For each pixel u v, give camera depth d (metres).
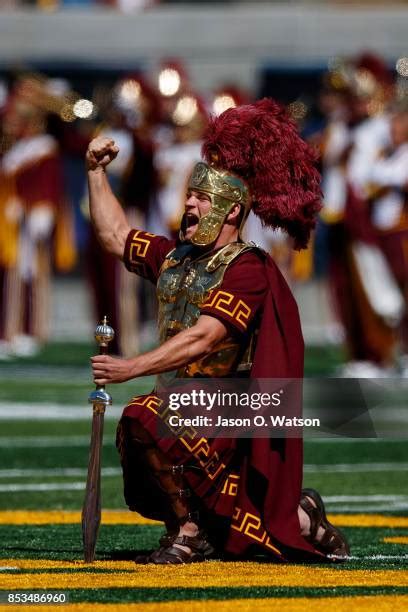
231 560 18.34
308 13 71.31
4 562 18.34
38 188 59.31
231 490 17.98
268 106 18.62
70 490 26.31
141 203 50.94
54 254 60.50
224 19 71.69
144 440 17.75
